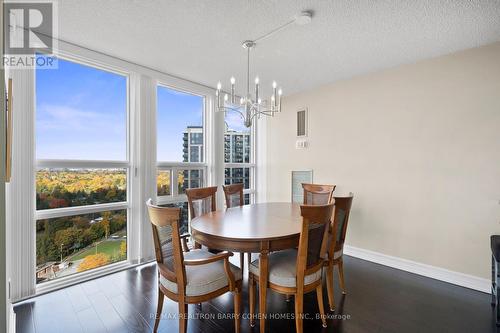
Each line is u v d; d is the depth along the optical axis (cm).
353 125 341
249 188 462
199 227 204
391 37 232
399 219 300
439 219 273
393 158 305
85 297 232
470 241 254
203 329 191
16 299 220
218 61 290
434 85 276
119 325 194
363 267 303
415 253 288
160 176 332
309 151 391
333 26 215
